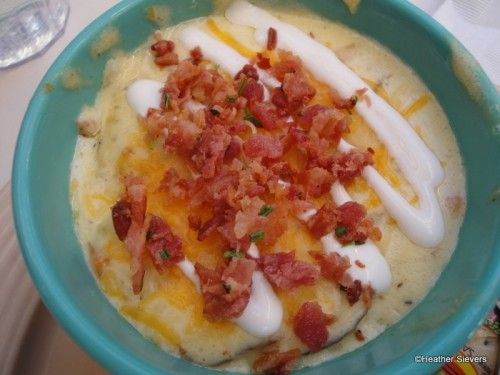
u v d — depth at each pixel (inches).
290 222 5.7
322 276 5.5
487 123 5.8
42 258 5.0
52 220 5.7
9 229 6.8
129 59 7.0
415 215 5.9
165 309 5.4
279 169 5.9
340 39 7.2
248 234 5.4
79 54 6.4
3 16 7.8
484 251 5.2
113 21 6.6
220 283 5.2
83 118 6.6
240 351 5.2
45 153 5.9
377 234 5.8
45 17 8.2
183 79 6.5
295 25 7.3
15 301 6.5
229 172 5.7
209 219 5.7
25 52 8.1
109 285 5.6
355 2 6.9
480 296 4.7
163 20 7.1
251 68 6.7
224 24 7.3
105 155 6.3
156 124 6.2
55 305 4.7
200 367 5.2
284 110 6.4
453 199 6.1
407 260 5.8
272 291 5.4
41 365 6.3
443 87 6.6
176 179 5.8
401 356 4.6
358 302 5.4
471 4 8.9
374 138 6.3
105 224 5.9
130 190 5.7
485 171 5.8
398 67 7.0
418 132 6.5
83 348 4.6
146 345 5.2
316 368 5.2
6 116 7.7
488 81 6.0
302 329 5.3
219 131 5.9
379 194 6.0
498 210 5.4
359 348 5.4
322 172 5.8
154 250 5.5
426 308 5.4
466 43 8.6
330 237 5.6
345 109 6.5
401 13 6.6
